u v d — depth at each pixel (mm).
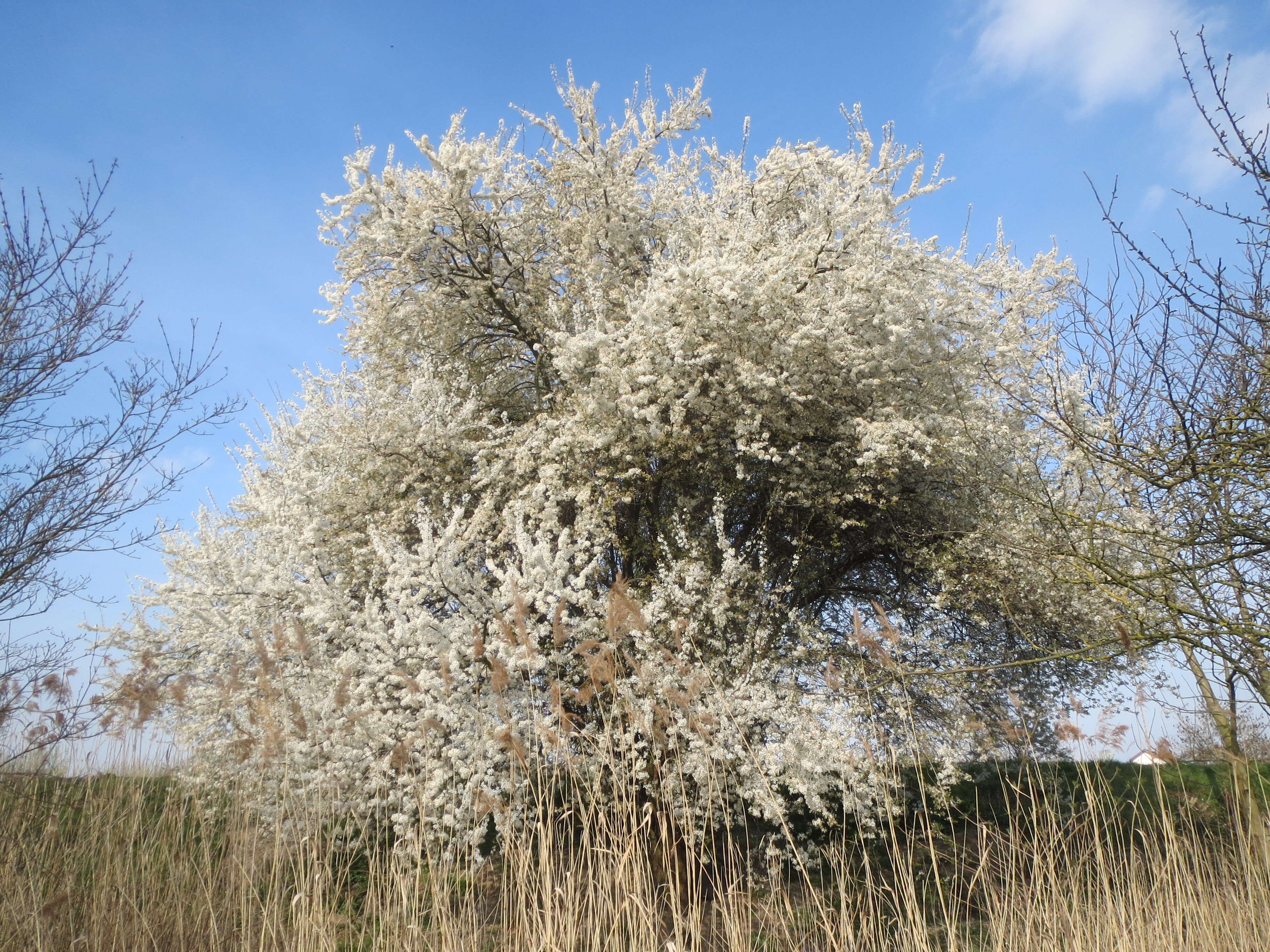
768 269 8000
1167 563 6133
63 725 5762
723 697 6051
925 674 6797
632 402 7809
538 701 6762
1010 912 5465
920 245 8492
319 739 6148
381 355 9648
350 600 7504
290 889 6172
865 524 8805
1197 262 5746
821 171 8969
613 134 9508
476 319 9688
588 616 7336
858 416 8422
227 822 6441
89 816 6301
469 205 8867
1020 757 6832
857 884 6461
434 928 5309
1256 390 6035
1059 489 8633
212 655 7453
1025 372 9047
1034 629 8633
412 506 8523
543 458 8133
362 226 9125
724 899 5695
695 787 7082
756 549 8562
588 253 9453
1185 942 5438
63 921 5609
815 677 7668
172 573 8219
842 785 6457
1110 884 5805
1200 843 6031
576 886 5293
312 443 8672
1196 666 6859
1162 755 5199
